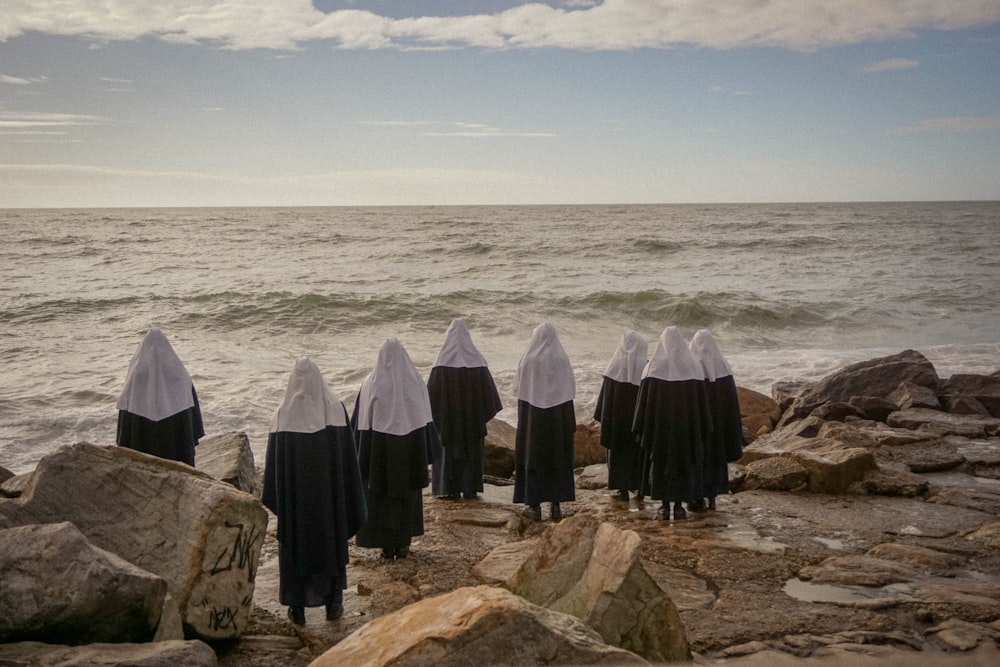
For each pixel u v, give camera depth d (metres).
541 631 3.63
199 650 4.19
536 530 7.94
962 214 132.12
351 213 180.25
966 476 9.54
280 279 37.69
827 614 5.48
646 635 4.57
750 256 48.56
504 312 27.56
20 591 4.34
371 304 28.14
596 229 82.44
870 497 8.80
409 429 6.74
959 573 6.41
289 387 5.60
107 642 4.45
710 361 8.30
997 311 27.41
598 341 23.86
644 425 8.03
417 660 3.49
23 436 13.34
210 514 5.08
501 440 11.43
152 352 7.90
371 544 6.89
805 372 18.50
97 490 5.46
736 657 4.81
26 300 29.30
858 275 38.00
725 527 7.71
